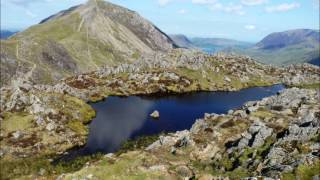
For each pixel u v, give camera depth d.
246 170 71.00
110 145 137.25
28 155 129.25
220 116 124.56
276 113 127.06
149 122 170.38
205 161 85.12
